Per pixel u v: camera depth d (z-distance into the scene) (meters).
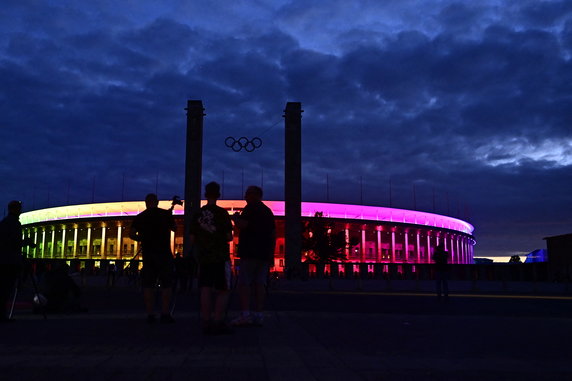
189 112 64.56
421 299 19.77
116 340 6.40
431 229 137.62
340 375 4.23
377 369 4.55
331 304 16.09
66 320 9.48
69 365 4.53
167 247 9.09
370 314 10.84
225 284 7.29
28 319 9.81
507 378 4.29
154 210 9.11
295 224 61.56
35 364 4.57
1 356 5.06
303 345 6.05
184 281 26.03
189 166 63.00
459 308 14.28
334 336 7.04
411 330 7.93
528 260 123.94
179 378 4.00
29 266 13.19
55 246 136.88
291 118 64.12
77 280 47.38
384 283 45.25
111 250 126.00
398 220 131.62
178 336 6.87
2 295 9.27
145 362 4.71
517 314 12.23
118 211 125.31
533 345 6.45
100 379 3.94
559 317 11.05
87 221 124.38
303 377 4.09
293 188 62.41
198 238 7.50
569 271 58.81
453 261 156.00
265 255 8.71
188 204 62.06
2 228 9.54
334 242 82.25
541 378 4.32
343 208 124.81
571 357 5.50
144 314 10.92
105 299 18.36
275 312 11.37
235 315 10.66
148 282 8.97
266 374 4.20
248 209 8.83
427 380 4.14
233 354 5.25
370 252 128.00
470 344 6.44
